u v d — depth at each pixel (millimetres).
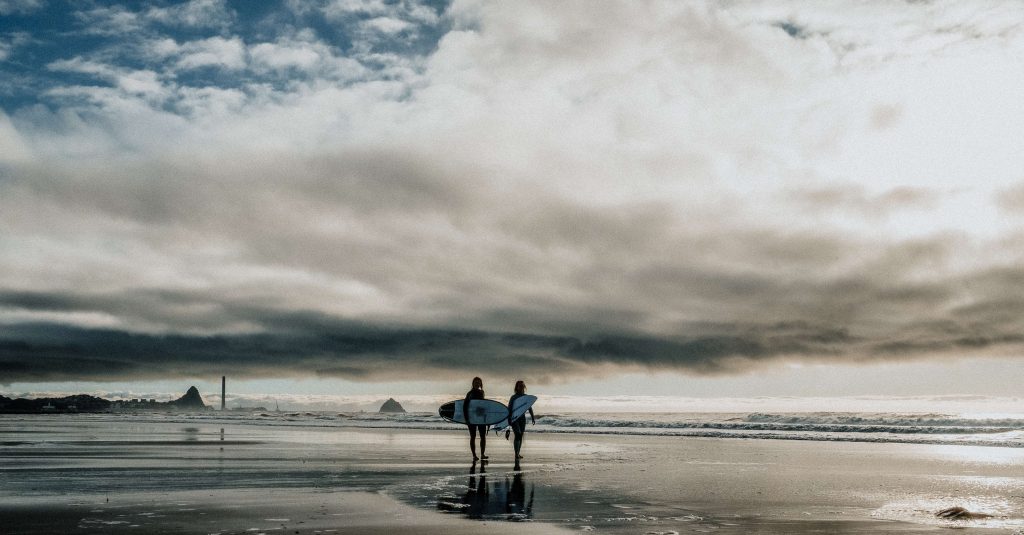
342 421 58906
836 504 9719
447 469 14844
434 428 42812
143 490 10789
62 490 10758
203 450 20656
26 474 13312
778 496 10531
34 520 7859
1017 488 11773
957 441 28562
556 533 7344
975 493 11086
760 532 7512
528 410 15414
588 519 8289
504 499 10016
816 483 12445
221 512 8547
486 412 16438
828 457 19438
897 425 37656
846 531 7609
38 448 21453
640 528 7695
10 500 9578
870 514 8812
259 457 17969
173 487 11211
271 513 8508
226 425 48344
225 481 12172
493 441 27375
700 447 24297
